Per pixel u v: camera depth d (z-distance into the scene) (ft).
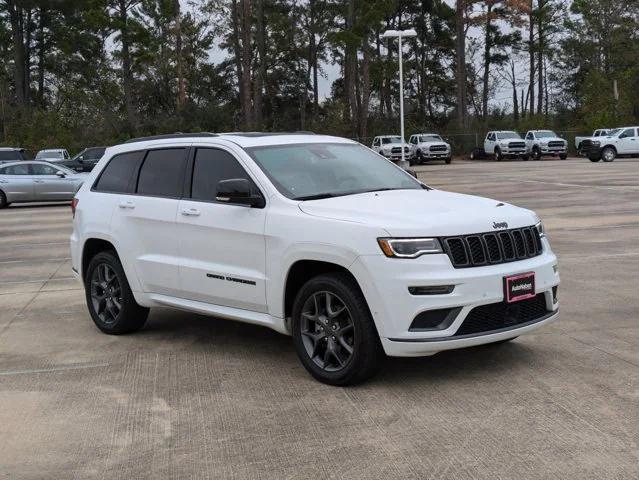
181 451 14.96
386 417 16.39
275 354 21.74
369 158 23.20
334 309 18.56
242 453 14.75
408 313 17.12
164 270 22.47
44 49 250.78
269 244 19.58
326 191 20.44
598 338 22.34
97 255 24.80
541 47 256.11
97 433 16.05
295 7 256.93
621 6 250.16
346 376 18.20
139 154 24.43
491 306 17.76
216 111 220.84
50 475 14.06
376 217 17.98
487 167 146.82
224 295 20.93
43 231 58.80
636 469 13.41
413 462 14.03
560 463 13.75
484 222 18.06
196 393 18.44
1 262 42.93
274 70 265.95
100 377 20.01
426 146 177.58
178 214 21.99
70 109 216.13
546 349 21.25
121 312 24.02
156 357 21.81
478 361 20.21
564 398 17.17
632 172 104.68
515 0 226.99
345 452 14.61
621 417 15.90
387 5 197.77
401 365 20.04
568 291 29.30
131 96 226.99
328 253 18.10
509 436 15.10
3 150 115.14
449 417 16.25
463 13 224.53
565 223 51.29
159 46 238.07
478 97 292.20
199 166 22.27
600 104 206.90
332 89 290.15
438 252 17.25
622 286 30.04
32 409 17.63
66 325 26.35
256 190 20.40
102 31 242.17
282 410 17.06
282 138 22.43
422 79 274.98
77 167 118.73
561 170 119.24
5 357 22.29
